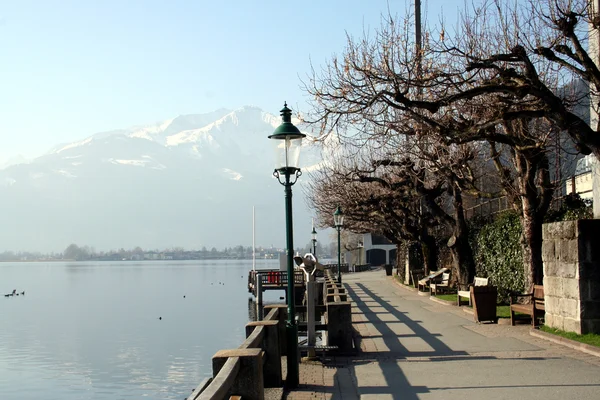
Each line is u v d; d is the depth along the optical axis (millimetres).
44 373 29344
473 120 16938
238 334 41188
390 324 20375
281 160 11555
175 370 29594
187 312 57281
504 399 9531
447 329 18516
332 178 42594
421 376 11750
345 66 16781
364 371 12531
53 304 70500
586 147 13633
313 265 14531
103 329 46000
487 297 19625
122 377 28203
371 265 108625
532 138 17812
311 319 14281
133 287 103250
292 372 11180
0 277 159125
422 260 43906
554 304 15531
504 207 26781
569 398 9422
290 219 11508
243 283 112875
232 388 7652
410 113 15797
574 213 18312
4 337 42406
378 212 40844
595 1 14500
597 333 14094
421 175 28625
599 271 14148
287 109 11617
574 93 18281
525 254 19141
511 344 15016
